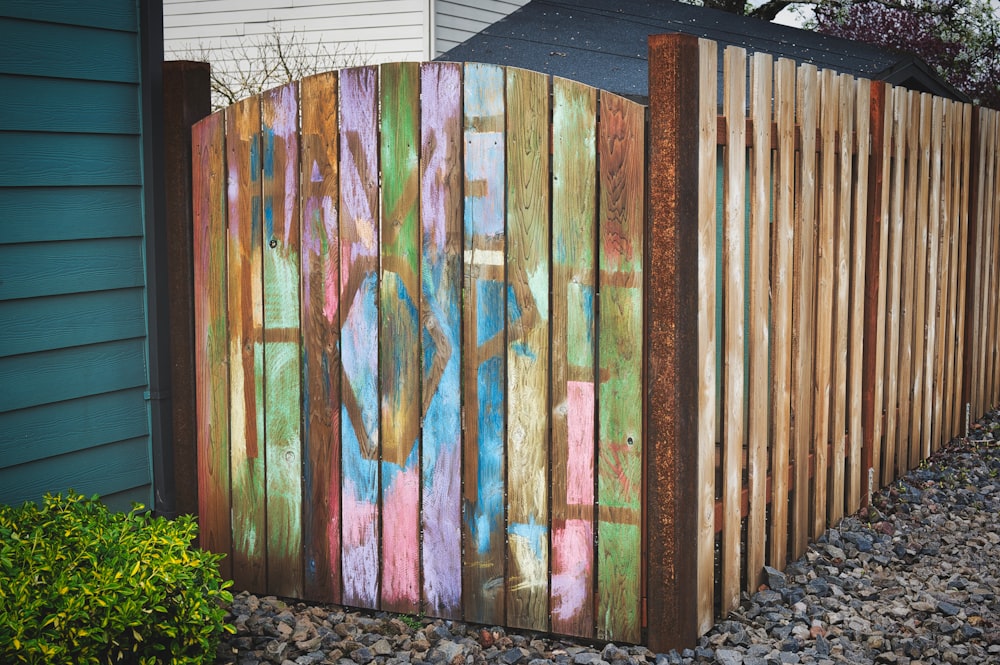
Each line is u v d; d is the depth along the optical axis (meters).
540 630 4.02
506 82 3.86
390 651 3.89
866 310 5.57
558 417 3.91
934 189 6.42
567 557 3.96
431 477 4.11
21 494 4.00
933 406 6.80
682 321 3.68
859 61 9.85
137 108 4.35
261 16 12.72
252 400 4.35
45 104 4.00
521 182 3.88
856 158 5.29
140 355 4.44
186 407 4.45
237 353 4.36
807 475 4.89
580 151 3.79
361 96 4.05
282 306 4.26
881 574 4.74
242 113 4.24
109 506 4.35
